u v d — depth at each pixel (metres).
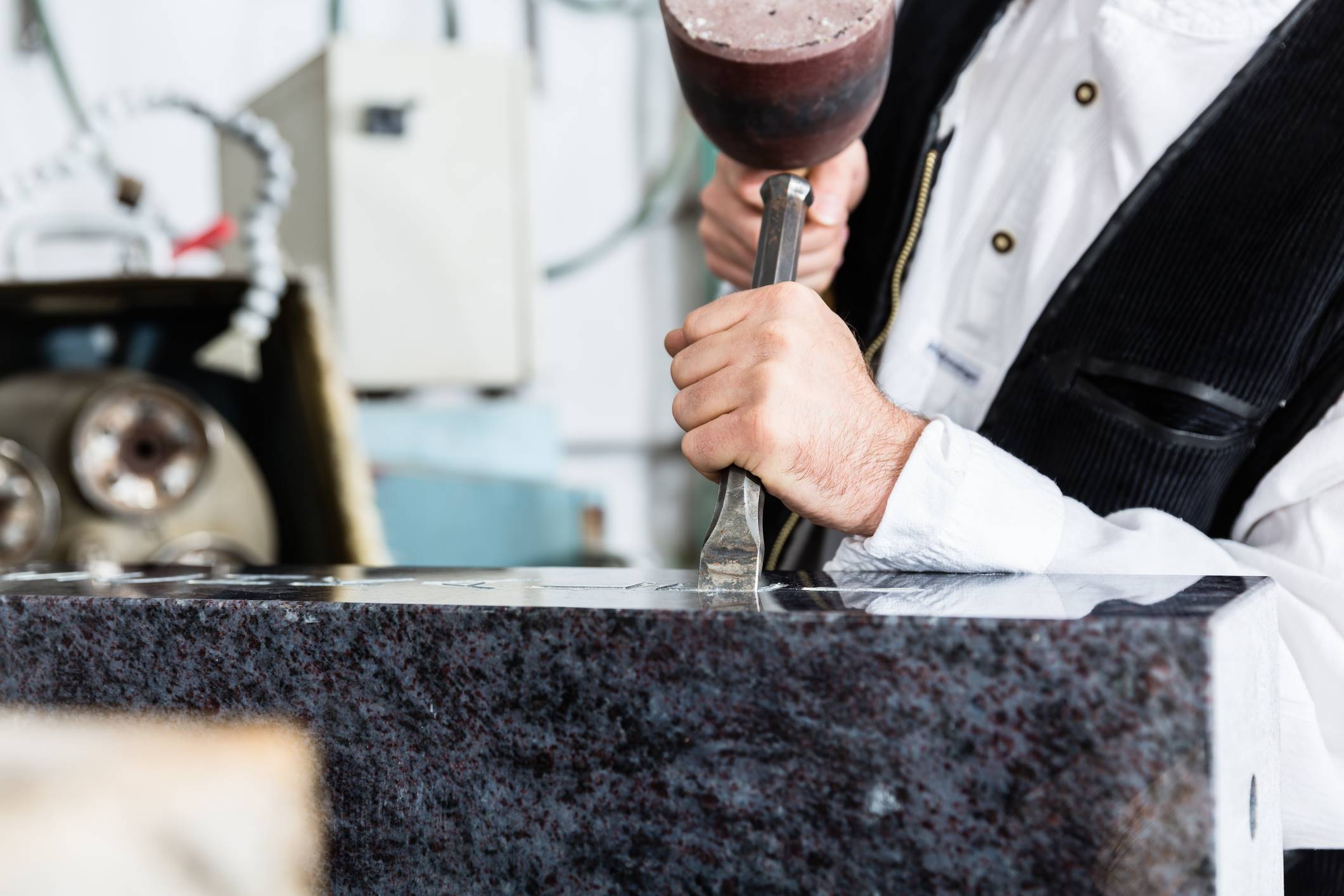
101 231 1.60
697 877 0.41
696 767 0.41
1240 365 0.71
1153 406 0.74
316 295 1.40
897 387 0.91
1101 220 0.81
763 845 0.40
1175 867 0.35
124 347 1.40
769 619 0.39
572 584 0.54
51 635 0.52
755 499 0.57
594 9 3.15
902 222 0.89
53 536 1.20
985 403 0.89
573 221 3.26
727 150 0.67
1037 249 0.84
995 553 0.60
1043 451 0.80
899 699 0.38
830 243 0.89
